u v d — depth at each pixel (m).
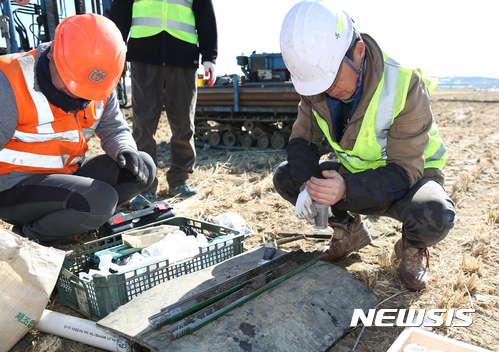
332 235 2.81
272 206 3.95
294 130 2.44
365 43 1.91
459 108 20.53
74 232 2.38
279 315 1.70
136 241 2.37
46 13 6.25
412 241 2.15
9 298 1.65
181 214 3.66
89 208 2.27
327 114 2.13
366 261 2.60
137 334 1.55
